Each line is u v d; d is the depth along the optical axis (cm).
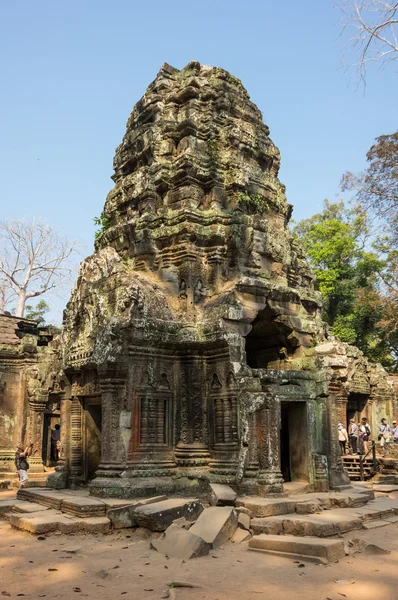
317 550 758
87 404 1341
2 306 3816
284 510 1002
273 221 1573
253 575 688
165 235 1346
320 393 1273
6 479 1917
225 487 1059
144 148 1501
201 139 1465
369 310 3356
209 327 1213
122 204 1523
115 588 638
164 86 1545
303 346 1400
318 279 3494
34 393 2022
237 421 1143
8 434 2066
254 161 1566
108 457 1125
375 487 1466
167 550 800
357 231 3778
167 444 1195
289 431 1298
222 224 1372
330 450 1281
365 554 795
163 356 1221
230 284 1301
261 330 1408
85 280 1349
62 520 948
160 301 1241
